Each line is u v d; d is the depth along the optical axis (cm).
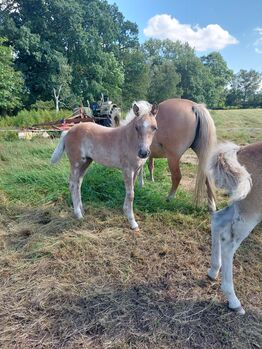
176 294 255
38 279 272
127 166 357
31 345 204
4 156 691
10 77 2095
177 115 381
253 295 254
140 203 429
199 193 398
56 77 2705
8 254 313
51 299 247
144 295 252
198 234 354
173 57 5509
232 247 229
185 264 296
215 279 271
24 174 532
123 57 3822
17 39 2666
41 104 2466
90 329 217
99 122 1192
